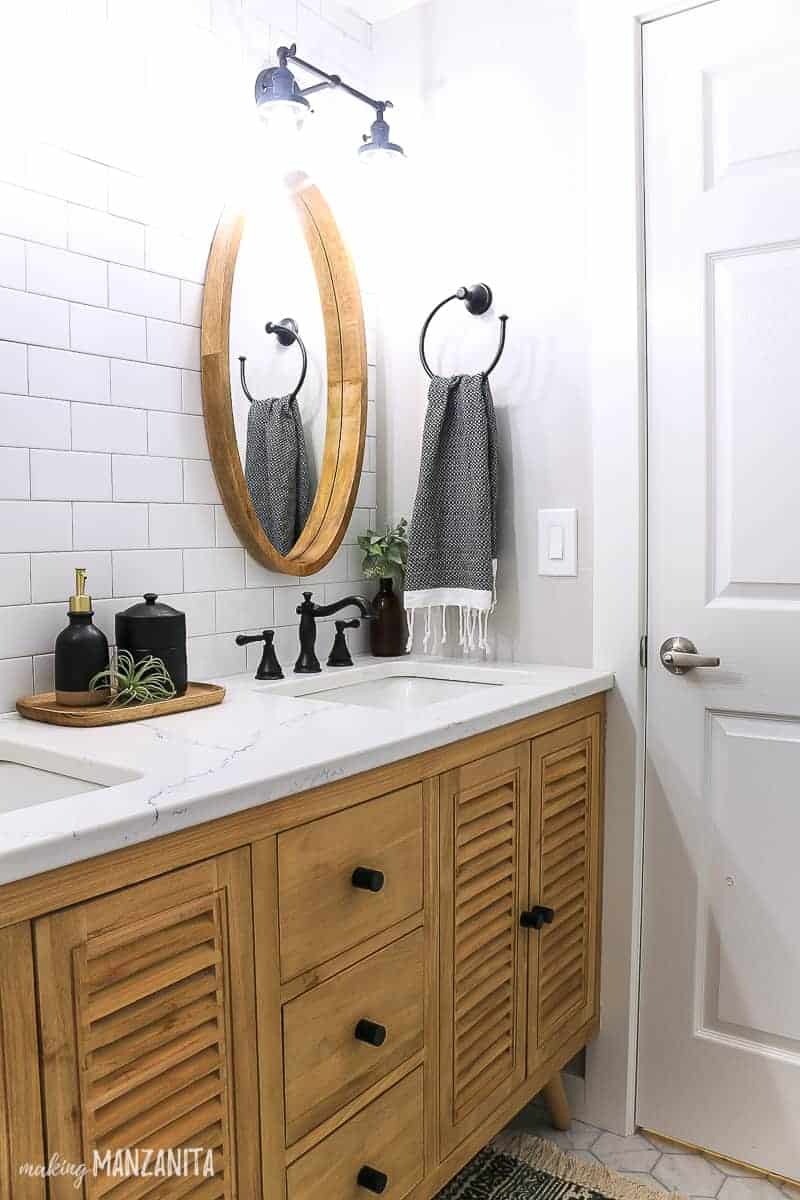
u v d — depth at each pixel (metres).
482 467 1.90
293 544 1.89
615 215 1.79
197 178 1.66
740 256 1.71
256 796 1.02
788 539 1.70
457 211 2.01
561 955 1.74
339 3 2.00
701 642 1.78
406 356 2.09
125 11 1.53
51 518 1.45
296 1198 1.13
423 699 1.92
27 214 1.39
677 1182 1.72
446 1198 1.67
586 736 1.79
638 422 1.79
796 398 1.67
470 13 1.97
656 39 1.75
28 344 1.40
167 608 1.47
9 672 1.40
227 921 1.02
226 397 1.69
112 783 1.10
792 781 1.72
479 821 1.47
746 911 1.77
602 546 1.85
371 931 1.23
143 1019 0.93
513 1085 1.60
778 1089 1.74
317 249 1.96
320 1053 1.16
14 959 0.81
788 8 1.63
